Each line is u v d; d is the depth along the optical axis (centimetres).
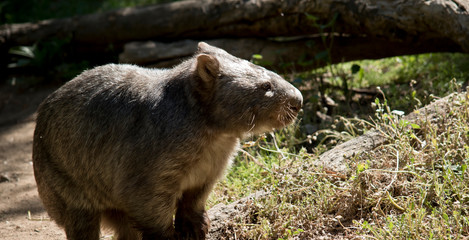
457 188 516
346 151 615
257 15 951
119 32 1130
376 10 804
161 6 1088
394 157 575
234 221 574
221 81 530
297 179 589
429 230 471
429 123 582
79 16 1204
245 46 990
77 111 563
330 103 861
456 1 730
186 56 1041
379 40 884
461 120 583
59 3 1603
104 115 550
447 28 736
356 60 930
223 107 529
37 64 1232
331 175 581
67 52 1225
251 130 546
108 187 557
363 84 934
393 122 605
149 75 573
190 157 526
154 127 524
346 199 550
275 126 552
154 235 543
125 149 532
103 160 548
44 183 592
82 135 557
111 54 1181
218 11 1003
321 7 866
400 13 779
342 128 762
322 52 893
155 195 527
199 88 528
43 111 594
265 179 637
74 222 582
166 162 518
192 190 576
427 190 525
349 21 850
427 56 977
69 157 568
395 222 498
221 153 561
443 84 789
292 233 534
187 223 582
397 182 546
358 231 505
